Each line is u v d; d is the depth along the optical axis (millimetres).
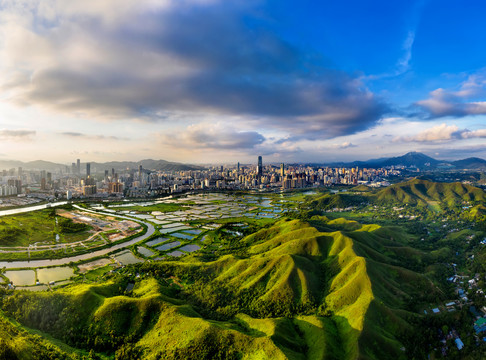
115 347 117250
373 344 112250
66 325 125500
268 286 155250
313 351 109562
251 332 118688
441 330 131000
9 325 116938
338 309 134625
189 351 106312
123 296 142375
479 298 151625
